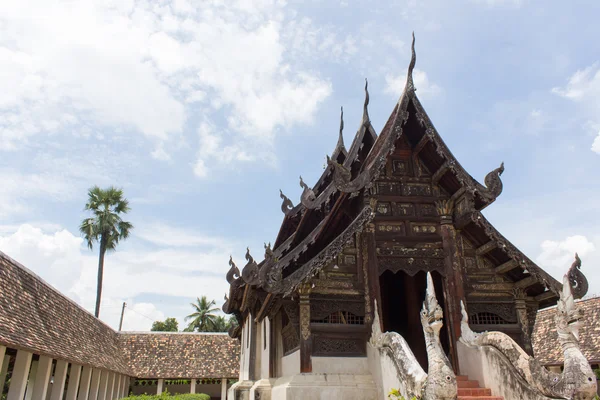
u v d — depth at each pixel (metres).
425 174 12.66
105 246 45.16
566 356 7.91
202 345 39.38
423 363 14.66
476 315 11.87
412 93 12.08
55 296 20.44
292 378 10.37
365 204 11.77
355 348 10.89
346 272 11.48
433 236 12.18
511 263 11.57
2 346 12.59
